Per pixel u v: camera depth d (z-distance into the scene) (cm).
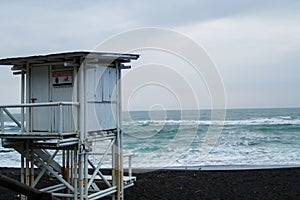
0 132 1004
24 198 1042
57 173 1112
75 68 1008
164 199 1412
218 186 1638
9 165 2689
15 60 1052
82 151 992
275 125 4809
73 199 1114
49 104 933
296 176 1878
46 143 1018
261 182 1723
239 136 4075
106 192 1098
